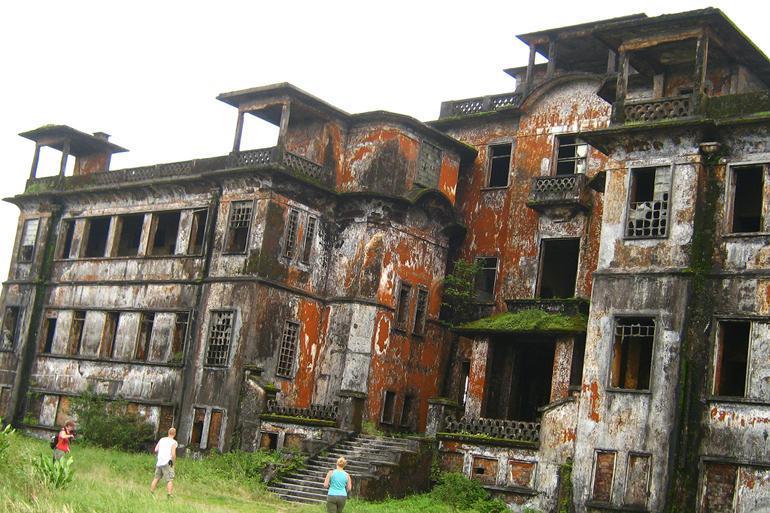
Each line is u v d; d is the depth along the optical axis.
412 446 30.73
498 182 39.75
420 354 37.94
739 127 26.75
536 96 38.41
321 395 36.56
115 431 36.75
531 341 34.31
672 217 27.27
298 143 38.84
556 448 28.23
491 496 29.02
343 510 25.08
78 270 43.28
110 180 43.16
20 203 46.62
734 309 25.95
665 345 26.52
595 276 28.16
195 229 39.12
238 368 34.72
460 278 38.12
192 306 37.31
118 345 40.19
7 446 23.64
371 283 36.53
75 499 21.25
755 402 25.03
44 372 42.84
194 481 29.52
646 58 30.62
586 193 35.41
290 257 36.41
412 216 37.88
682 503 25.36
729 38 28.88
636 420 26.45
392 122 37.91
